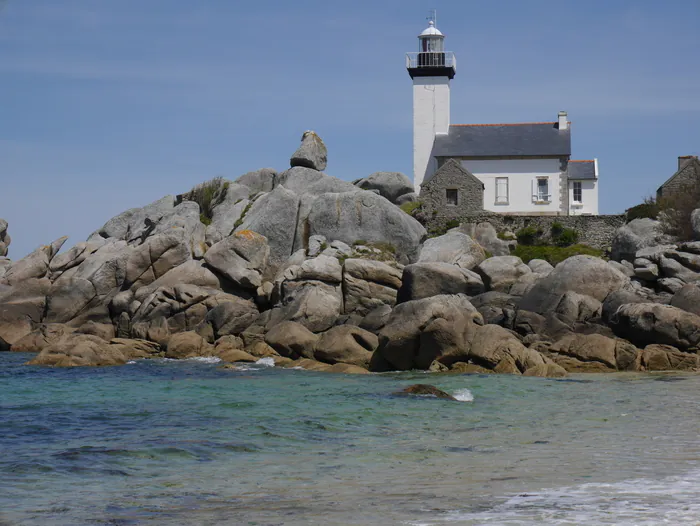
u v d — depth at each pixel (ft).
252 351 116.37
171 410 66.44
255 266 143.74
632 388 81.15
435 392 75.31
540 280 122.31
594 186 214.28
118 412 65.36
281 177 191.01
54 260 151.84
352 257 149.79
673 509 32.81
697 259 127.24
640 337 104.37
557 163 204.54
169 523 32.14
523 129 214.69
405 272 131.64
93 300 144.46
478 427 57.82
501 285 134.31
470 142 212.43
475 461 45.01
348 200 161.68
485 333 98.78
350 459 46.19
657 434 53.88
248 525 31.63
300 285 130.93
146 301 135.13
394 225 159.94
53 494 37.78
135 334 132.05
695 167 185.57
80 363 105.91
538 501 34.58
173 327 131.54
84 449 48.85
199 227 157.99
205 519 32.68
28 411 66.13
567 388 81.05
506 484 38.40
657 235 155.84
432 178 188.85
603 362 98.73
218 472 42.73
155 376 94.58
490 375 92.73
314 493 37.29
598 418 61.67
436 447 49.85
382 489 37.93
